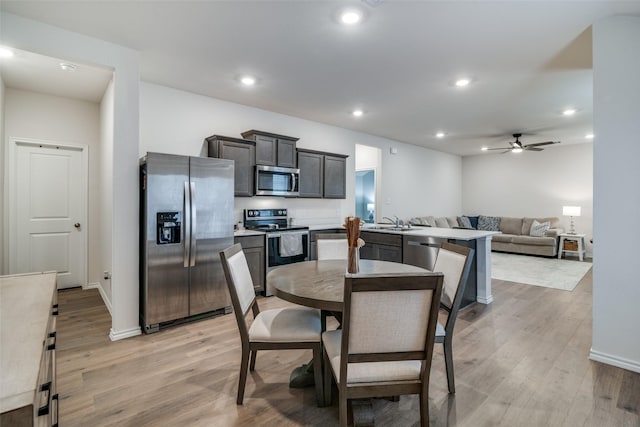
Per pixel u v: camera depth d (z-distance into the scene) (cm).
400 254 408
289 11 223
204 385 206
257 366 231
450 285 206
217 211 328
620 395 194
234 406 185
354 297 128
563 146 748
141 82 351
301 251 432
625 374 217
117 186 278
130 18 232
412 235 393
